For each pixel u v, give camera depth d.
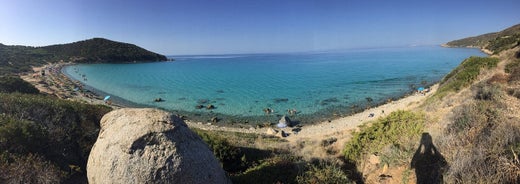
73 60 135.38
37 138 10.84
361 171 11.95
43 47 154.38
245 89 56.19
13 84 31.44
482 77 19.02
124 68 116.38
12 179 8.54
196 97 48.66
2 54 107.38
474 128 9.16
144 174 7.05
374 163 11.63
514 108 9.86
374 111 34.44
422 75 64.69
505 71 16.20
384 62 109.94
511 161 6.61
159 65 138.75
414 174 9.59
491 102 10.82
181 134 7.78
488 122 9.12
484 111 9.86
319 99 43.53
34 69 94.25
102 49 157.62
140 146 7.28
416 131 11.40
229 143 13.39
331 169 10.92
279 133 27.48
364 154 12.60
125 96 50.25
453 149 8.93
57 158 10.72
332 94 46.94
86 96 47.44
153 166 7.11
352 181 10.75
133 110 8.28
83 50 152.38
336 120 32.38
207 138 12.91
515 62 16.91
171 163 7.21
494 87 12.80
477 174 7.08
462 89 18.97
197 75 86.69
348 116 33.62
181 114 37.44
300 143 18.23
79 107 16.09
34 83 56.66
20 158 9.45
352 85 55.03
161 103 44.12
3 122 11.30
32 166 9.29
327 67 100.38
